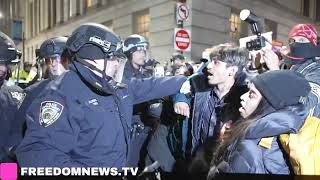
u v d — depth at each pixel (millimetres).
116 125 1960
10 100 2463
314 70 2777
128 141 2070
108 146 1900
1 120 2385
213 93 2666
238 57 2469
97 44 1885
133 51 3400
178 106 2764
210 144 2580
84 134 1858
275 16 13836
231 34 11977
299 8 15367
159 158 3166
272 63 2670
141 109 3281
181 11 7820
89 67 1886
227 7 11641
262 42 2805
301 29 2936
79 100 1863
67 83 1877
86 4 17000
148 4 12039
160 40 11445
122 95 2084
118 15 13906
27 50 26312
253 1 12625
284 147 1715
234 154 1774
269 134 1705
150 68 3967
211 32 11094
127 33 13281
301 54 2895
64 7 19578
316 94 2412
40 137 1746
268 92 1790
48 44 2639
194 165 2701
